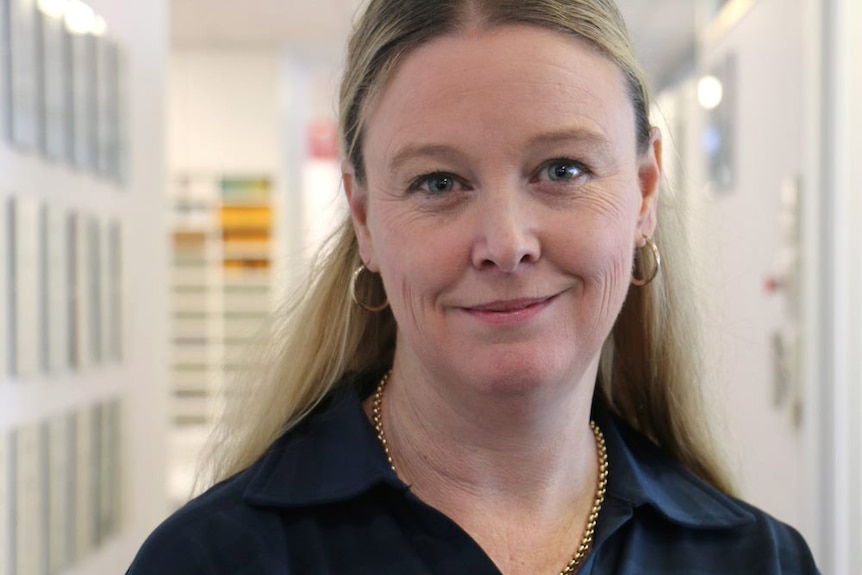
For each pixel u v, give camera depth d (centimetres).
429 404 103
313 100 880
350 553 98
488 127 89
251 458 117
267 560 96
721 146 421
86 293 274
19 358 231
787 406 332
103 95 284
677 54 730
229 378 121
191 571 95
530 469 104
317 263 118
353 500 101
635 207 99
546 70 90
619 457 110
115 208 298
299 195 836
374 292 117
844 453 296
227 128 769
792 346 326
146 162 325
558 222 91
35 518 239
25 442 234
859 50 292
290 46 775
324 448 106
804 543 114
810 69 301
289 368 117
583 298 94
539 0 92
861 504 295
